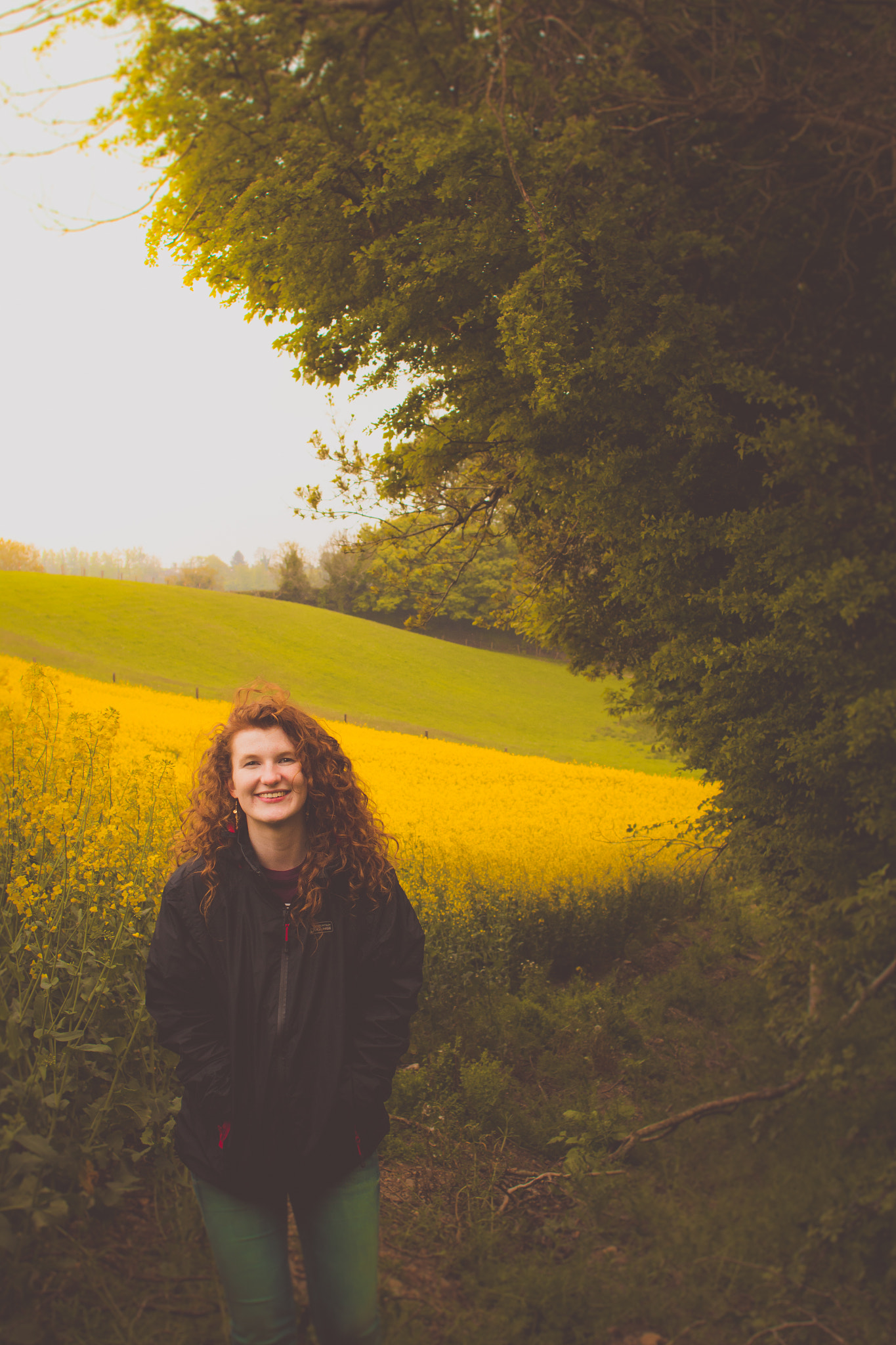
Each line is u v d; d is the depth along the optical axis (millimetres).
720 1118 3748
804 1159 3143
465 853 8219
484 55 3469
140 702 22344
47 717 5055
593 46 3689
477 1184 3621
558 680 61125
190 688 39812
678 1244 2926
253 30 2912
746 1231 2881
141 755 11430
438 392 6344
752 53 3660
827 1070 3252
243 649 53344
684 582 4875
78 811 3980
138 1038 3225
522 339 4129
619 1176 3594
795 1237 2809
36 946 3098
